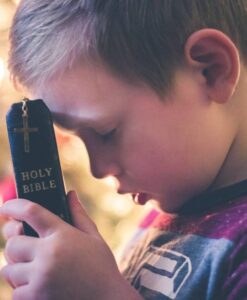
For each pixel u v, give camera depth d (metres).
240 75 0.48
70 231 0.44
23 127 0.43
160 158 0.47
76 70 0.45
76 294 0.44
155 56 0.45
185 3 0.46
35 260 0.44
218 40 0.46
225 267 0.43
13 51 0.47
